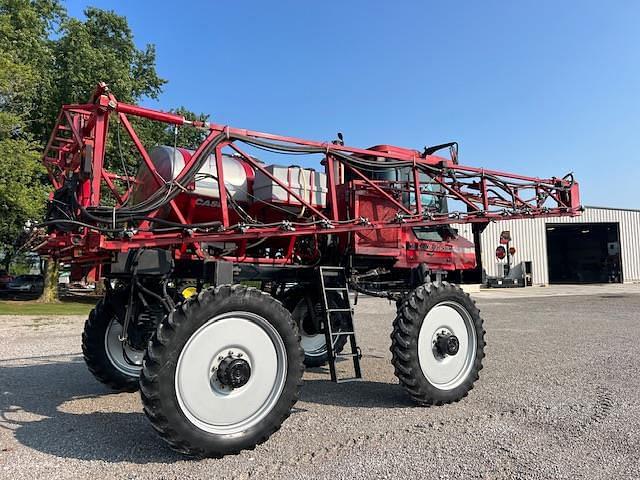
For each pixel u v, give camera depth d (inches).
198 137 208.7
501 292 1163.3
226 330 148.3
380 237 227.5
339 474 129.0
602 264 1663.4
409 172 242.7
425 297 199.6
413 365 192.7
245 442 144.9
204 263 174.7
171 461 138.6
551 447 147.7
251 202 208.1
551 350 322.7
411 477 126.9
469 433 161.3
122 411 190.5
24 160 659.4
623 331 419.8
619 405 191.9
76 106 165.0
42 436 159.9
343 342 287.6
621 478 125.5
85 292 1350.9
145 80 1053.8
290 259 214.8
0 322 549.0
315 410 190.9
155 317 210.4
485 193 249.9
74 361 301.4
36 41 846.5
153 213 172.2
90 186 163.3
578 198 293.3
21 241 221.1
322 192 215.6
